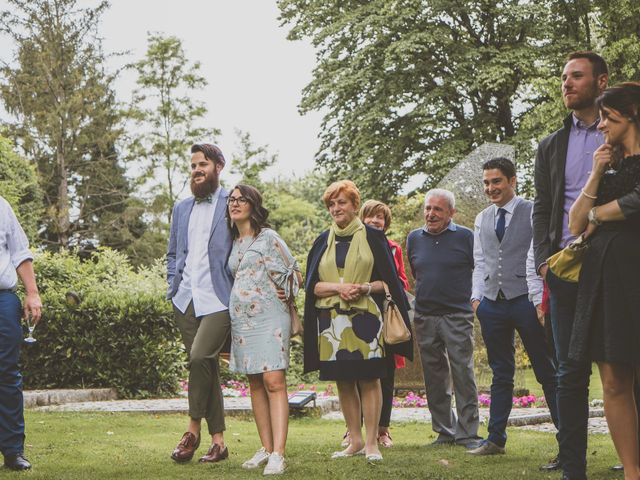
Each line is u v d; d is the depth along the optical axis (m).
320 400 8.81
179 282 5.29
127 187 32.66
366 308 5.02
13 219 4.89
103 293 11.08
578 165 4.13
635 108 3.59
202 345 5.03
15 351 4.70
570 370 3.98
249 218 5.06
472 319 5.96
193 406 5.05
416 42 20.20
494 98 21.72
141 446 5.75
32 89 29.69
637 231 3.57
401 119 21.36
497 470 4.58
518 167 19.12
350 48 21.50
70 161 30.67
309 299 5.17
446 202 5.98
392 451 5.54
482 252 5.57
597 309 3.63
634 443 3.62
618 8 17.20
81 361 10.40
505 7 20.22
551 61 19.78
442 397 5.98
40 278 12.17
